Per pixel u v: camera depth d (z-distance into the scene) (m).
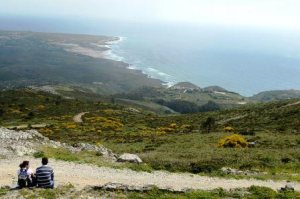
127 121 121.81
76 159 32.84
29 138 39.28
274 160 39.50
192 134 75.12
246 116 99.25
